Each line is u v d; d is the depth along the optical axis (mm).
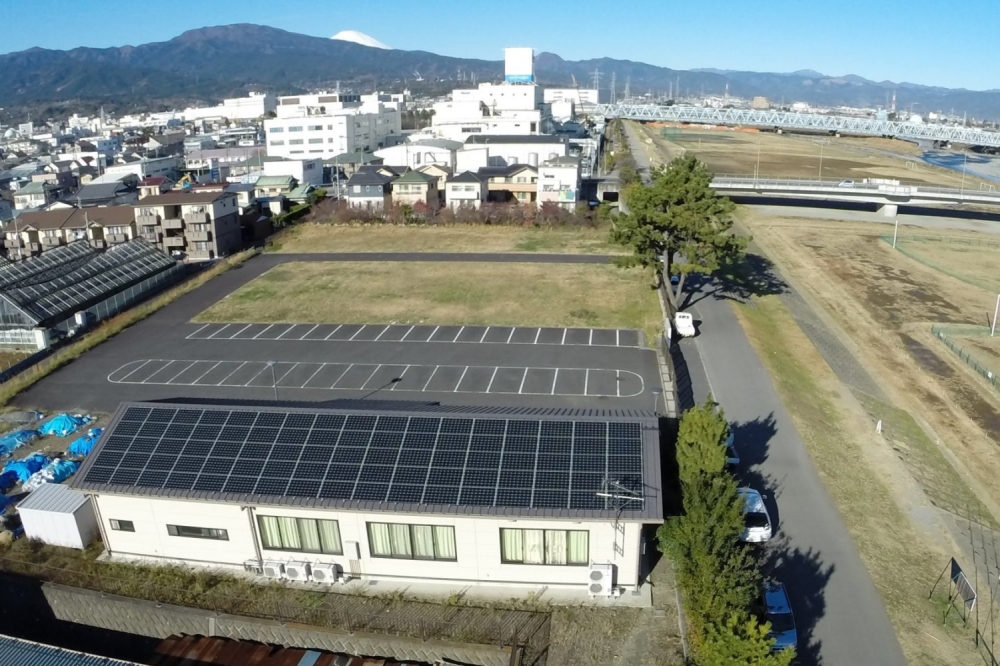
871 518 24797
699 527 18562
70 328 47156
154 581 20891
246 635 19562
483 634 18594
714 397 34250
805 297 55000
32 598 21062
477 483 19906
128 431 22688
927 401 37812
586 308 49000
